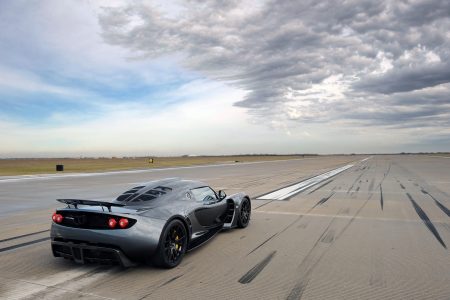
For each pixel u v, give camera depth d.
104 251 4.48
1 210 10.56
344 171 29.80
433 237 6.70
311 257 5.39
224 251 5.73
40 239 6.72
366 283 4.29
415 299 3.82
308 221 8.33
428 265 4.98
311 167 39.72
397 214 9.23
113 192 15.41
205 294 3.95
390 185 17.09
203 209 5.86
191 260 5.24
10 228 7.82
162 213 4.85
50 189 17.12
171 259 4.85
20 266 5.00
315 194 13.73
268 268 4.87
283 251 5.73
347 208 10.27
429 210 9.86
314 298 3.85
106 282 4.34
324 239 6.55
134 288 4.13
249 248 5.91
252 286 4.20
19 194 14.97
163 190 5.55
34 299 3.83
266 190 15.39
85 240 4.55
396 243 6.23
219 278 4.47
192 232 5.56
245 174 27.98
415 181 19.20
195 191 6.05
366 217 8.82
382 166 38.69
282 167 41.47
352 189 15.48
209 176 25.80
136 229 4.46
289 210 9.94
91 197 13.61
